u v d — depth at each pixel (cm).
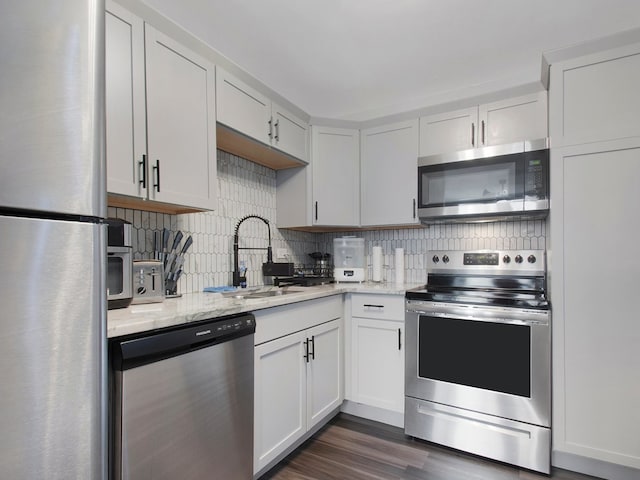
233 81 189
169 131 153
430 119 244
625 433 161
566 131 175
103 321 77
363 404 230
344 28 183
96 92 76
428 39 193
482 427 188
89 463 74
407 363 211
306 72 229
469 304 193
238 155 234
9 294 63
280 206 270
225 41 194
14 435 63
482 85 248
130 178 137
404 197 252
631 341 161
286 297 175
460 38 193
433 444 200
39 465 66
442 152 239
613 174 165
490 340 188
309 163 258
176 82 156
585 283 170
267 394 164
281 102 227
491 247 251
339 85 247
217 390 134
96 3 76
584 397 169
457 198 228
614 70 166
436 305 203
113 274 137
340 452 190
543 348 175
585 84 172
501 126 221
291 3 164
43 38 68
